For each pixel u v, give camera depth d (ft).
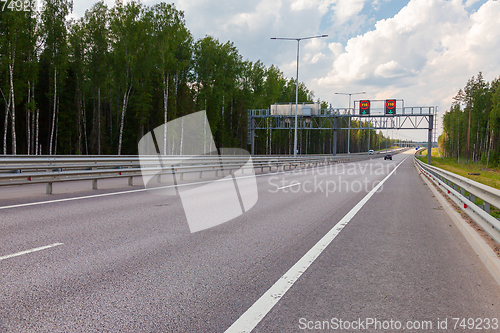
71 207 27.43
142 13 137.69
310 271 13.42
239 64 190.80
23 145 150.51
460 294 11.34
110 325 8.78
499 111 238.48
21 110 148.56
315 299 10.75
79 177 37.76
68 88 157.69
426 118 155.43
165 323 8.95
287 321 9.21
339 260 14.94
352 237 19.31
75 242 17.08
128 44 135.44
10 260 14.07
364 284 12.12
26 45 118.73
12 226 20.44
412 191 45.80
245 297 10.78
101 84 154.20
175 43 135.85
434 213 28.32
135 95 156.56
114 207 27.63
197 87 172.45
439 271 13.66
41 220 22.29
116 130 165.78
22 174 32.35
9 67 116.37
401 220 24.84
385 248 17.06
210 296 10.80
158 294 10.89
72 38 146.41
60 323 8.84
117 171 42.39
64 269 13.11
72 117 160.45
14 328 8.52
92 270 13.07
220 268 13.60
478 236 17.87
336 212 27.76
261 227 21.62
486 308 10.27
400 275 13.12
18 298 10.37
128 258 14.67
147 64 134.62
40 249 15.72
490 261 13.78
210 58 167.53
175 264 13.99
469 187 24.06
